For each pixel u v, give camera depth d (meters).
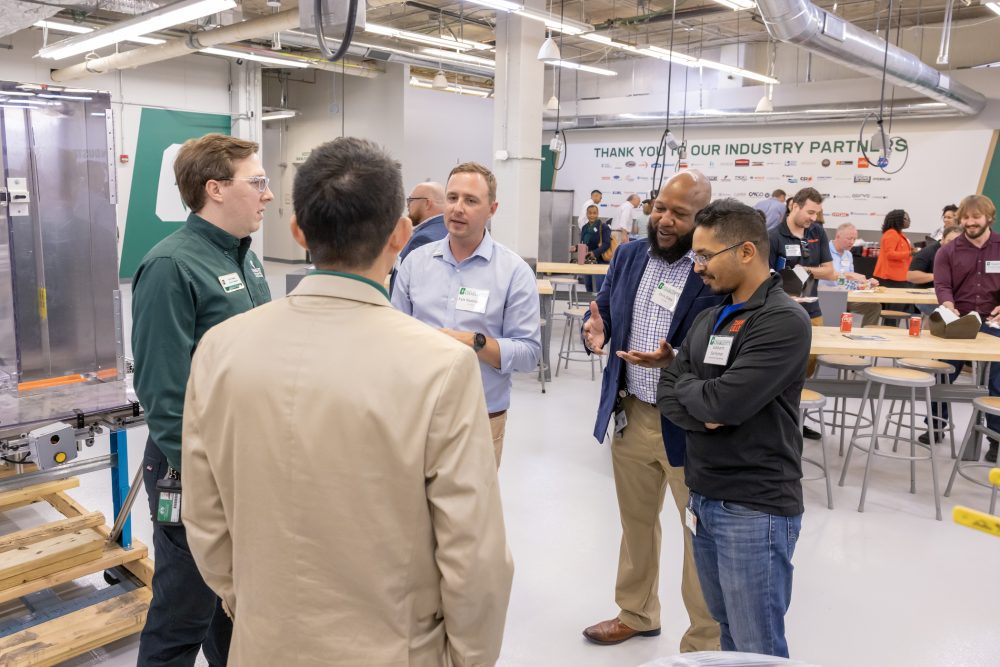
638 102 13.13
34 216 2.67
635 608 2.49
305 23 2.03
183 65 11.83
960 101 9.30
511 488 3.91
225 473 1.06
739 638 1.69
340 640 0.99
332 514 0.98
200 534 1.12
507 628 2.59
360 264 1.04
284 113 12.84
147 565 2.57
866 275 8.99
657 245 2.14
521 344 2.24
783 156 11.59
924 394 4.27
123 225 11.47
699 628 2.19
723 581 1.70
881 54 7.36
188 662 1.92
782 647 1.68
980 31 10.08
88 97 2.69
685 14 8.84
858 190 11.05
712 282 1.71
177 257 1.73
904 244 7.46
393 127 12.88
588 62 13.55
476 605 1.01
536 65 7.97
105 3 7.87
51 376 2.78
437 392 0.98
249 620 1.05
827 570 3.09
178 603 1.84
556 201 12.24
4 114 2.54
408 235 1.09
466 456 0.99
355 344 0.99
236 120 12.45
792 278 4.47
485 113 14.17
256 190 1.87
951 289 4.77
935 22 10.24
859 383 4.26
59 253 2.74
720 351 1.66
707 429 1.68
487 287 2.29
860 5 9.57
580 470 4.20
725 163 12.14
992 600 2.86
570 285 7.45
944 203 10.44
